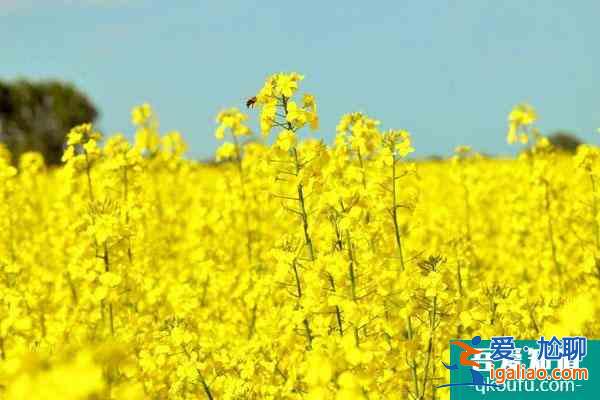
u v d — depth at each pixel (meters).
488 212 23.31
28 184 21.69
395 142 9.99
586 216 15.62
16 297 10.77
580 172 14.08
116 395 5.36
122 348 5.59
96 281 10.17
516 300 10.00
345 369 6.69
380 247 10.20
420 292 8.79
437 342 9.41
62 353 5.26
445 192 26.64
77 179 14.83
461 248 13.34
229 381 9.04
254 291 12.03
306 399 7.11
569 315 7.27
